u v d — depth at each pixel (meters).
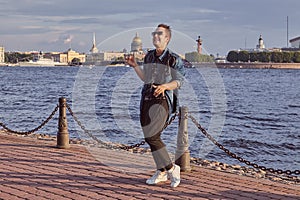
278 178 9.02
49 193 6.88
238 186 7.40
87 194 6.87
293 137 19.89
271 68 157.75
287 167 14.18
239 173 8.87
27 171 8.17
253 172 9.59
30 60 150.50
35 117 25.14
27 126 21.73
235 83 80.56
